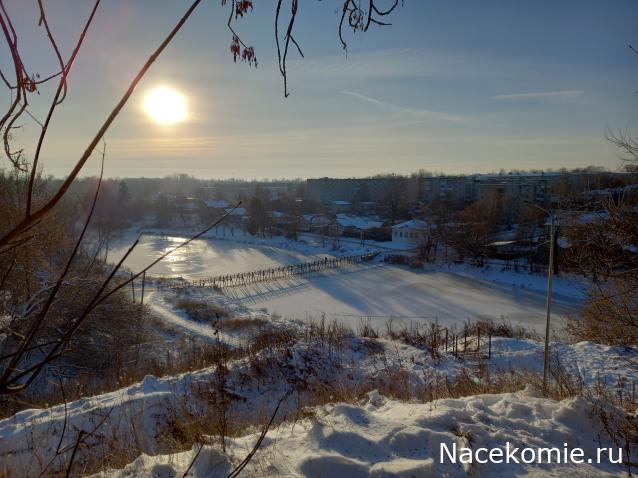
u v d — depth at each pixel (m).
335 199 115.94
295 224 69.94
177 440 4.48
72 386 8.64
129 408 5.62
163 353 15.86
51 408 5.68
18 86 0.96
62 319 8.43
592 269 11.77
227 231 76.06
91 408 5.54
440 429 3.89
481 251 46.53
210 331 22.05
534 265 42.62
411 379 9.75
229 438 3.89
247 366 9.32
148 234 72.69
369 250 57.44
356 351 12.35
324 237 66.94
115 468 3.89
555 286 37.41
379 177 120.38
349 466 3.15
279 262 52.31
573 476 3.30
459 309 32.44
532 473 3.29
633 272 11.09
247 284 40.97
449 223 54.47
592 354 12.12
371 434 3.72
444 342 15.16
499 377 8.66
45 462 4.17
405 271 46.16
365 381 9.28
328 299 35.78
